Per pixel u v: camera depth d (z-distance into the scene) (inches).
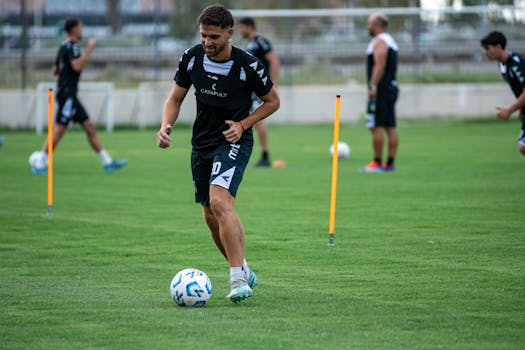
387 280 659.4
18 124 2390.5
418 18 2468.0
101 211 1018.7
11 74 2407.7
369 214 979.9
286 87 2481.5
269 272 695.1
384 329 521.7
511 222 915.4
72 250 792.9
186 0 2608.3
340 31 2476.6
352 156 1674.5
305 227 902.4
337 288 635.5
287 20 2433.6
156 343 492.7
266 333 513.3
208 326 530.3
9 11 2984.7
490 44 1110.4
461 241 814.5
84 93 2431.1
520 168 1417.3
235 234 594.6
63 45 1373.0
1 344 492.7
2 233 877.8
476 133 2119.8
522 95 1085.1
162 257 761.0
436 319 543.8
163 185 1261.1
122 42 2527.1
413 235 848.9
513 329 520.1
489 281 651.5
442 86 2487.7
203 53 617.9
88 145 1936.5
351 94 2471.7
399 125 2386.8
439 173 1364.4
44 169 1408.7
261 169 1456.7
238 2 3969.0
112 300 601.9
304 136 2119.8
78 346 488.4
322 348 480.7
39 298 607.8
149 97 2440.9
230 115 625.3
